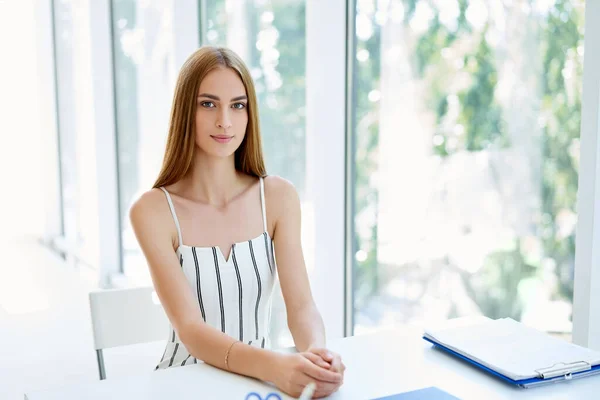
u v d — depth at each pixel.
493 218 2.04
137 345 3.49
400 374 1.28
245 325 1.61
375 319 2.60
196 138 1.57
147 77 3.95
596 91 1.63
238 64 1.54
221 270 1.57
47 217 6.41
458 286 2.20
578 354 1.32
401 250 2.43
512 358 1.30
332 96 2.54
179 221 1.57
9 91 6.56
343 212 2.63
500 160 1.99
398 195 2.41
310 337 1.47
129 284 4.26
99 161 4.55
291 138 2.76
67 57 5.54
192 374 1.29
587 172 1.67
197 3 3.42
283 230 1.67
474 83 2.06
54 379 3.04
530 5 1.85
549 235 1.87
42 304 4.37
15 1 6.36
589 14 1.63
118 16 4.37
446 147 2.18
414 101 2.29
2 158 6.68
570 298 1.83
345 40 2.53
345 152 2.61
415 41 2.26
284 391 1.21
